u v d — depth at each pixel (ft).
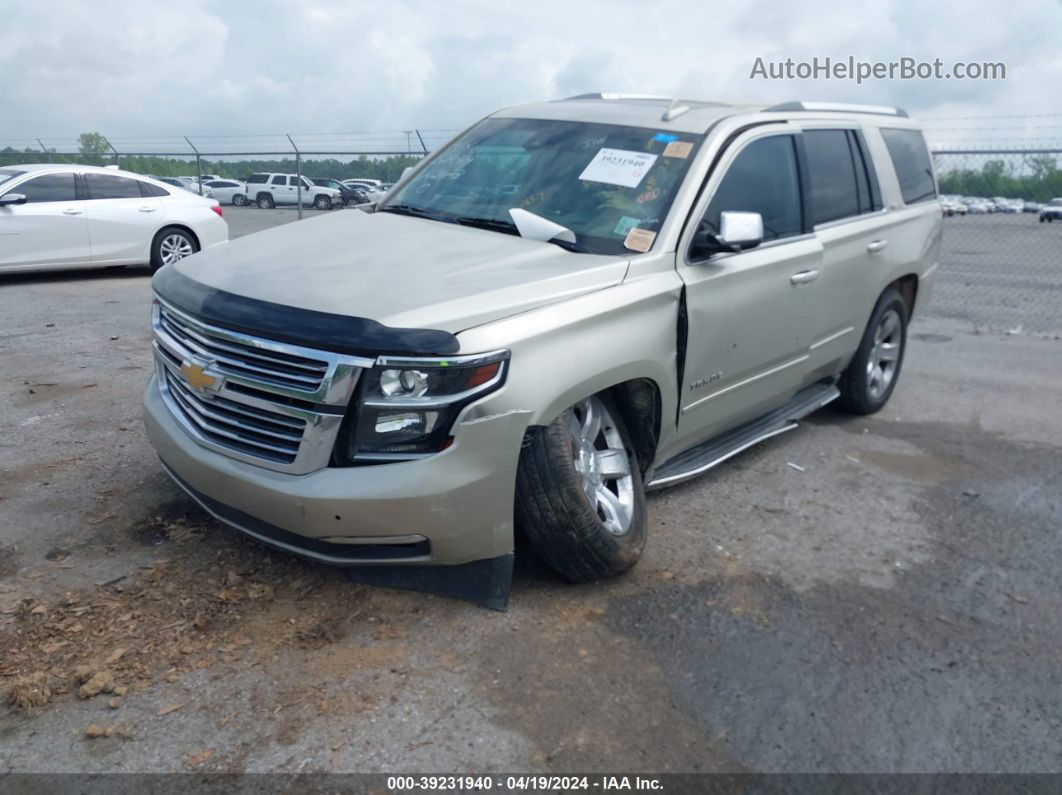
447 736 9.61
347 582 12.28
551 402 11.35
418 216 15.31
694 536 14.67
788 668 11.24
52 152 71.41
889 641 12.00
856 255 18.51
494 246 13.19
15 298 33.60
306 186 72.43
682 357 13.76
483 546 11.34
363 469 10.59
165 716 9.65
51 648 10.64
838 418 21.61
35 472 15.65
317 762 9.12
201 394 11.73
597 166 14.94
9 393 20.22
